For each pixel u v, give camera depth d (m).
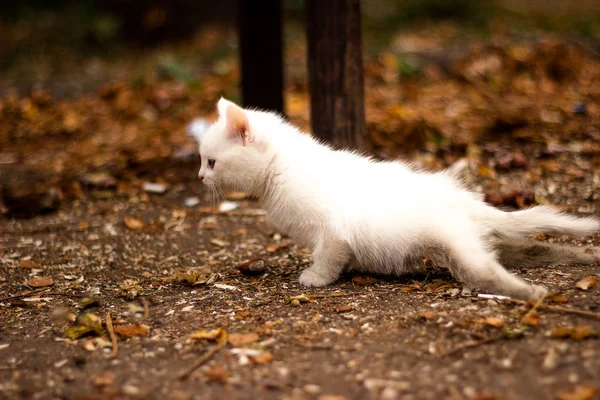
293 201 3.85
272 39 6.87
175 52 12.46
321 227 3.82
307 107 8.45
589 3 16.67
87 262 4.76
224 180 4.04
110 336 3.37
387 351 2.99
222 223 5.48
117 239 5.21
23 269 4.66
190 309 3.68
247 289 3.97
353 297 3.67
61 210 5.98
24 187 6.29
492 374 2.72
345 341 3.13
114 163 7.08
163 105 8.90
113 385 2.86
